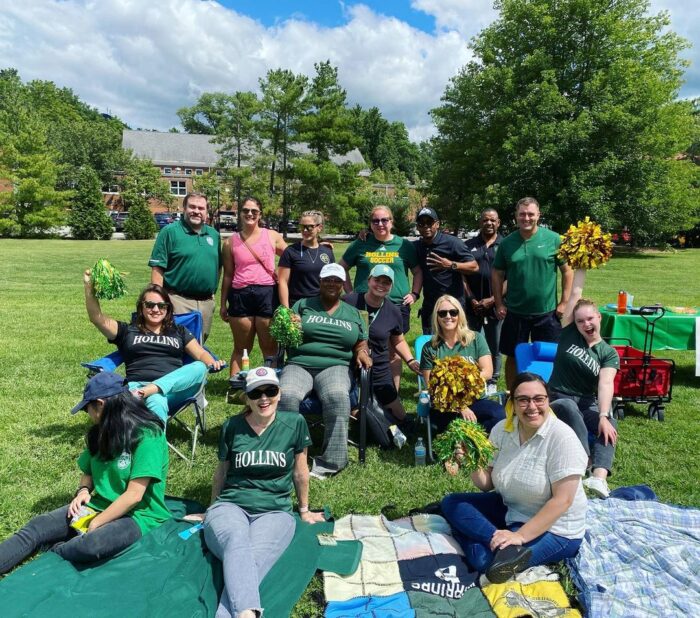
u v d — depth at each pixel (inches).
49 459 175.2
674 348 252.1
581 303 167.6
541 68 1098.1
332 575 115.0
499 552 111.0
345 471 171.8
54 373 268.8
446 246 229.5
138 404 126.6
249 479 125.6
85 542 114.2
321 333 180.2
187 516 133.8
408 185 2662.4
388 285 192.4
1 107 2242.9
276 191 1606.8
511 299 214.7
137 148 2546.8
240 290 223.9
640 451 187.5
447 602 107.7
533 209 202.8
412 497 156.9
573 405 154.5
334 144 1531.7
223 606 100.7
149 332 185.2
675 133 1091.9
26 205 1477.6
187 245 210.4
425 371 185.5
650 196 1107.3
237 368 235.6
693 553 119.0
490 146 1176.2
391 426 187.8
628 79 1056.8
